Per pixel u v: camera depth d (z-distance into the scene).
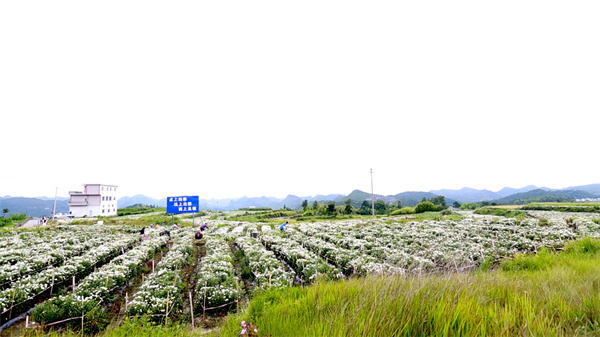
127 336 7.56
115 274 13.95
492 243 19.17
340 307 5.15
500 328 3.80
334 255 19.00
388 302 4.67
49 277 13.71
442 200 121.62
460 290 5.16
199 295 11.74
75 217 82.62
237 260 22.00
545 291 5.38
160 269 16.28
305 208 113.62
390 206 125.69
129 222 60.88
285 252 20.50
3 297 10.88
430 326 4.04
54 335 7.65
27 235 35.62
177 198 50.50
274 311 5.92
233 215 93.44
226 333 5.70
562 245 17.75
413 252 19.53
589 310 4.29
